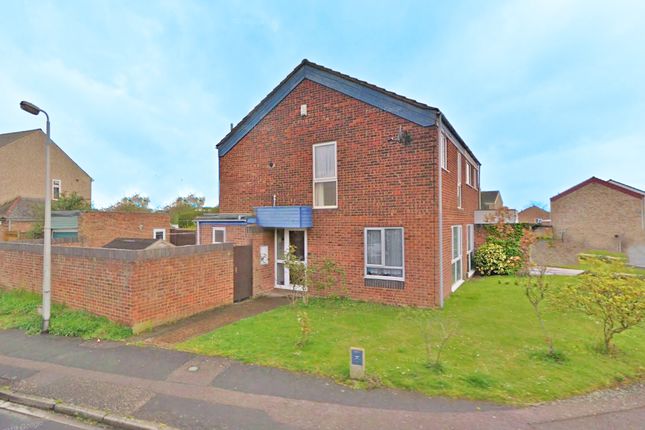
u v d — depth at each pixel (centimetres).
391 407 442
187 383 516
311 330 746
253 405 452
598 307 627
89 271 842
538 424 407
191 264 901
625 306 576
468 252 1490
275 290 1216
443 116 969
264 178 1242
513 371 545
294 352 620
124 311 768
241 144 1295
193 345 668
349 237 1077
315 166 1143
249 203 1274
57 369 575
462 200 1383
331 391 484
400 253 1001
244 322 819
